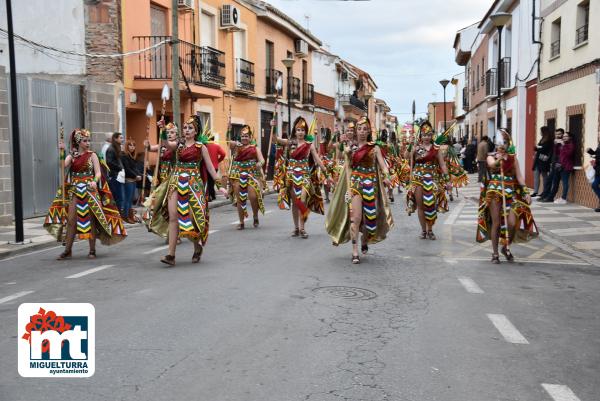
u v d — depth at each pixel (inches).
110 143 515.8
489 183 339.6
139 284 275.9
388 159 649.0
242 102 1064.8
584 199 623.2
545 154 681.6
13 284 281.3
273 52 1214.3
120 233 357.1
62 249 390.6
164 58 778.8
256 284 275.3
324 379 164.6
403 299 252.4
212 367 172.6
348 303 243.6
